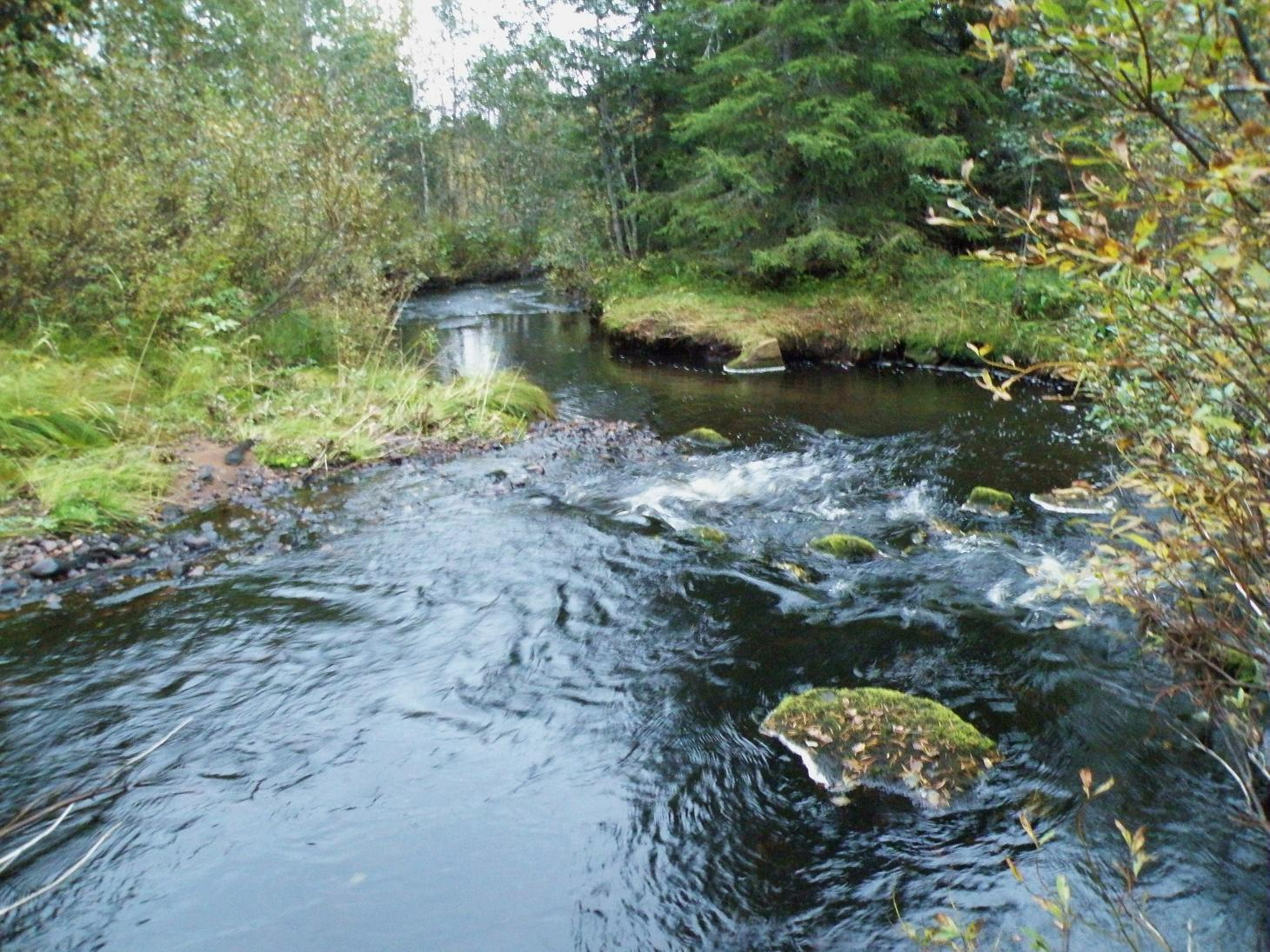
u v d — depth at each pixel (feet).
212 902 9.21
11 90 24.75
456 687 13.50
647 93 63.82
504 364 45.03
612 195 64.80
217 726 12.35
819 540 19.29
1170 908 8.76
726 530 20.67
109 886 9.39
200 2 46.91
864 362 44.98
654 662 14.28
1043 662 13.80
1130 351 7.18
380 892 9.39
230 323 27.73
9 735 12.02
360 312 35.17
